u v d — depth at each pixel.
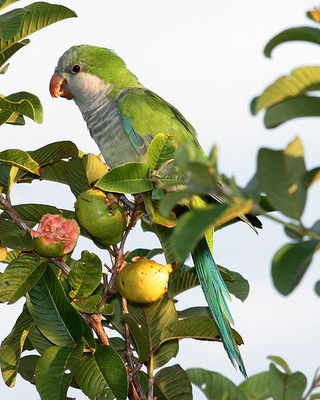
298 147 3.91
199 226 3.60
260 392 6.18
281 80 4.12
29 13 7.72
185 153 3.60
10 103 7.20
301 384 5.21
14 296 7.11
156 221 7.13
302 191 3.93
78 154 7.93
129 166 6.62
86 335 7.03
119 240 7.49
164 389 7.63
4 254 7.54
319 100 4.26
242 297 8.88
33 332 7.45
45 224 7.29
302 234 3.85
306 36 4.04
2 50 7.67
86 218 7.30
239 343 8.73
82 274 7.05
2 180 7.87
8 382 7.38
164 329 7.27
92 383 6.91
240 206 3.62
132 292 7.01
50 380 6.81
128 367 7.27
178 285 8.10
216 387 5.85
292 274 3.77
